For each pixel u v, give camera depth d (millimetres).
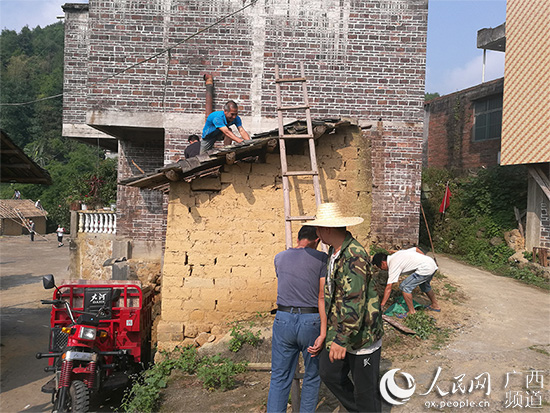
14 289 16156
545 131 10602
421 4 9586
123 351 5797
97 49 9672
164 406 4820
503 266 11711
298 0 9602
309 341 3678
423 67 9625
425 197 15250
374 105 9656
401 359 5324
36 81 62938
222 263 6195
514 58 11336
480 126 16578
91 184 17375
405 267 6273
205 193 6223
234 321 6172
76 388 4832
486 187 13820
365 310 3393
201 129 9656
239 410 4500
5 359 8281
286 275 3787
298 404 4066
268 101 9648
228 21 9617
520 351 5621
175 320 6172
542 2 10672
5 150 8188
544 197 11422
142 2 9625
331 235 3584
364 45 9625
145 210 11547
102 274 13000
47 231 43656
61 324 6207
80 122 12039
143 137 11781
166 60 9641
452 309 7293
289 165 6285
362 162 6449
